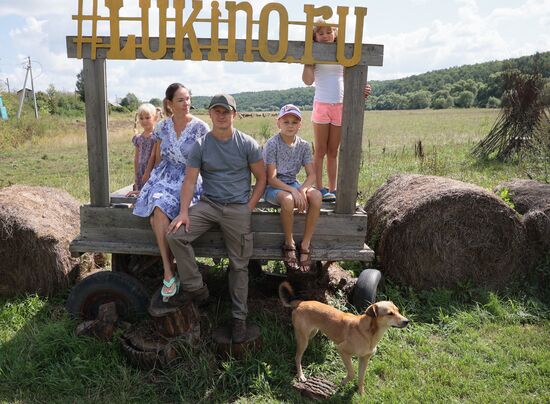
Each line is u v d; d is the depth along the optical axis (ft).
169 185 14.25
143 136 17.97
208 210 13.30
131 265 16.72
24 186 20.35
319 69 17.72
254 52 13.44
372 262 19.36
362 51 13.52
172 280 13.25
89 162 14.43
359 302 15.55
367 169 41.73
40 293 17.29
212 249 14.46
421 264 17.74
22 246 16.90
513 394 12.17
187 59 13.46
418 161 45.93
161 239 13.43
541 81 44.42
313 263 17.06
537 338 14.87
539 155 33.22
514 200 20.48
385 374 13.10
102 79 13.74
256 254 14.43
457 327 15.56
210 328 14.34
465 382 12.61
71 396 12.10
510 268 17.90
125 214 14.61
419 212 17.39
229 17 13.21
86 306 14.93
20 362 13.01
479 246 17.61
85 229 14.80
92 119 14.08
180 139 14.55
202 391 12.22
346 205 14.67
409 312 16.62
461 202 17.28
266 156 15.01
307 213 14.24
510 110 45.37
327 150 18.34
